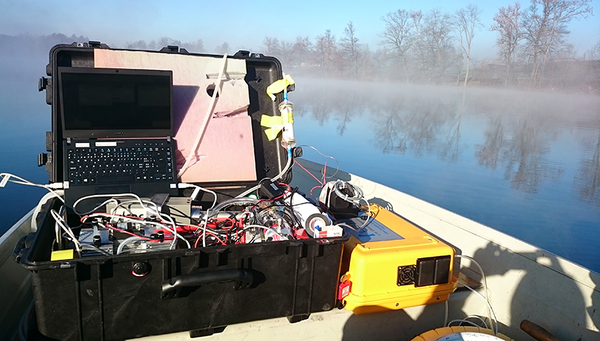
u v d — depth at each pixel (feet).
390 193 7.61
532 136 43.14
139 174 4.97
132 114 5.04
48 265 3.08
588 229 19.52
